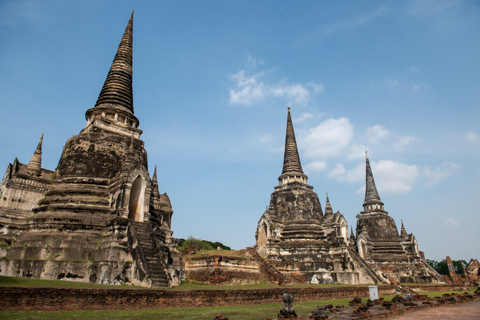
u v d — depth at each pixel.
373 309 18.69
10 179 32.88
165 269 20.98
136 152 29.56
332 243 39.50
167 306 16.73
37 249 21.66
